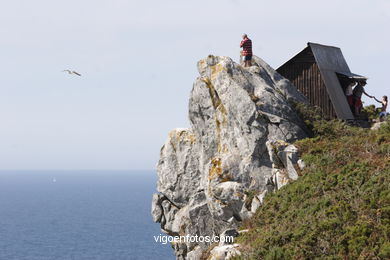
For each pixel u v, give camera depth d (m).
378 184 35.56
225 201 43.78
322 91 51.75
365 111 59.25
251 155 44.34
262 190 43.12
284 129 44.62
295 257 31.88
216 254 36.09
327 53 55.00
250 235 37.84
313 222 34.41
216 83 47.97
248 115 45.00
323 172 39.78
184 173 52.28
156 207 54.47
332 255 31.27
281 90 50.16
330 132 46.03
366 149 41.22
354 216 33.38
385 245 30.08
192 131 53.16
